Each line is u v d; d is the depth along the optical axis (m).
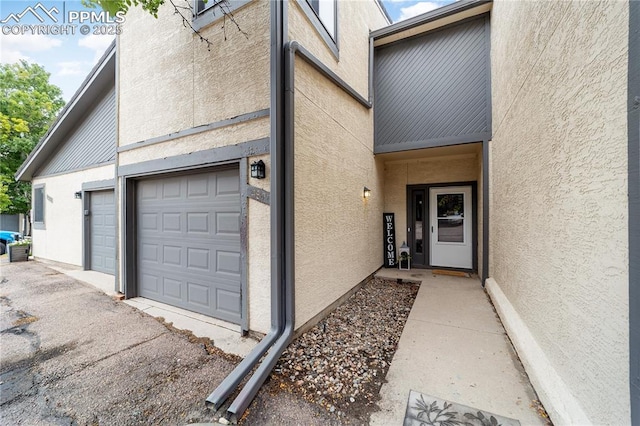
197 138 3.32
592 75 1.34
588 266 1.37
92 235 6.06
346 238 4.06
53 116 12.39
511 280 2.98
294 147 2.73
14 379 2.09
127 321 3.20
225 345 2.64
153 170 3.73
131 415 1.72
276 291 2.58
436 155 5.80
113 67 5.23
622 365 1.10
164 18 3.67
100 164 5.75
